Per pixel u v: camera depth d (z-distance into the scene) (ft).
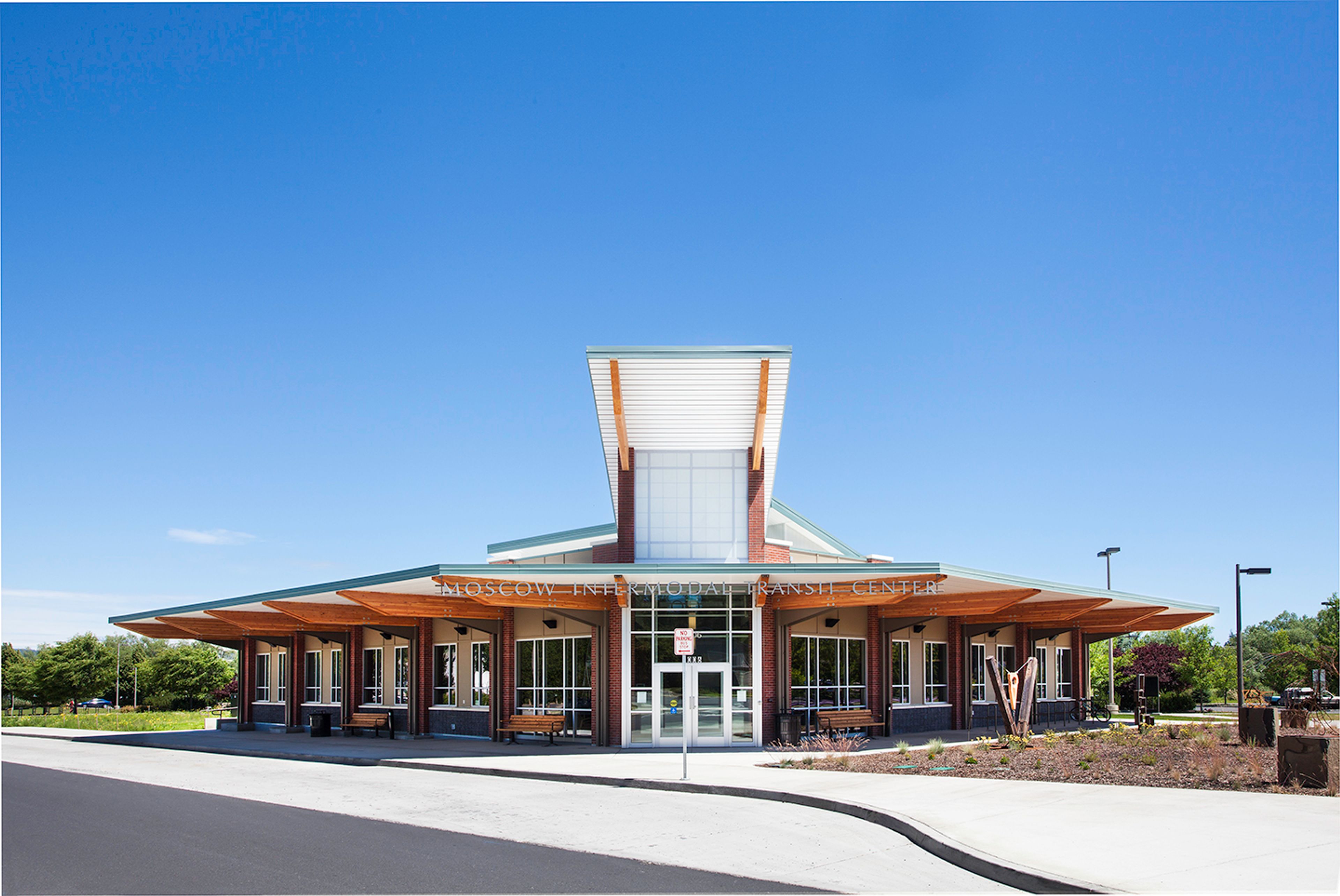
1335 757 41.06
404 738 91.61
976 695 96.43
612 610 76.28
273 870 30.76
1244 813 35.81
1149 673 141.28
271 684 118.21
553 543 103.04
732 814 41.88
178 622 117.19
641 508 82.43
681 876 29.45
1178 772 45.96
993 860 29.07
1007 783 45.98
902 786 46.88
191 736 103.91
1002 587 77.97
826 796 43.88
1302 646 163.73
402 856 32.96
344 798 49.32
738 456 83.41
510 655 84.02
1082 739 65.26
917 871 29.94
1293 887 25.41
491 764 62.64
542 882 28.76
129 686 259.19
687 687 64.75
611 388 76.18
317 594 81.92
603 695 76.07
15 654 276.21
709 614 76.33
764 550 81.66
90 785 57.72
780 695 75.97
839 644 83.30
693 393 76.84
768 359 73.10
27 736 118.01
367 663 100.53
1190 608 102.89
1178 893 25.00
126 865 31.89
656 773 55.36
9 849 35.40
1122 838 31.81
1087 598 89.45
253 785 56.65
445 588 70.95
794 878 29.12
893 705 84.99
